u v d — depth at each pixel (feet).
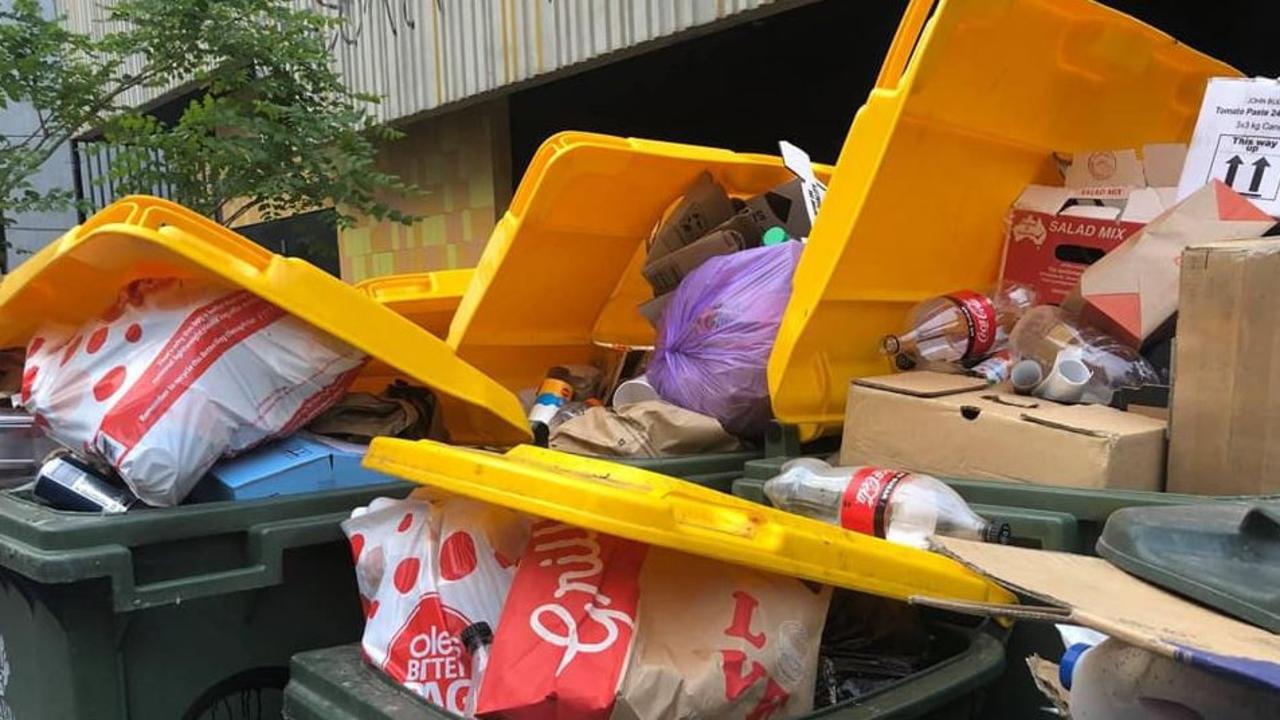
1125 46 8.49
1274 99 7.81
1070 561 4.61
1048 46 7.93
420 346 7.57
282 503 6.92
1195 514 4.50
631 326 11.98
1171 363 6.56
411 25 24.00
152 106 30.32
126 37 19.48
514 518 5.88
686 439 8.48
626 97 25.02
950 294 8.39
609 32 18.99
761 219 10.23
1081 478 6.18
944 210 8.39
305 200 19.76
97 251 7.06
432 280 11.44
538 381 11.28
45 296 7.83
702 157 10.50
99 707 6.29
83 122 20.90
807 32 20.58
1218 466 6.14
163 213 6.84
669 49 21.58
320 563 7.12
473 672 5.45
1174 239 7.59
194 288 7.19
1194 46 16.89
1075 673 4.47
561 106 25.23
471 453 5.64
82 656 6.24
